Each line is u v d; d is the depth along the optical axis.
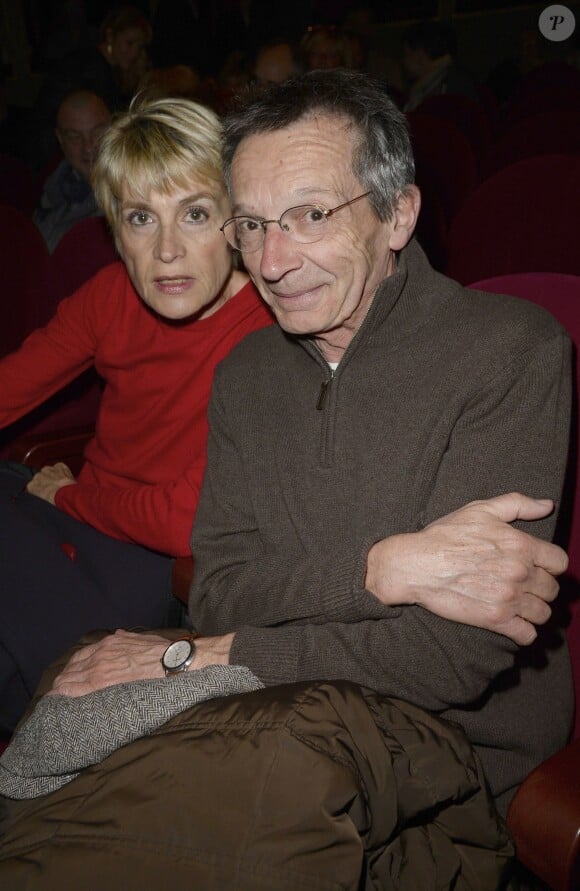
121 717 0.90
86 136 2.74
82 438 1.77
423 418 1.03
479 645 0.92
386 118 1.00
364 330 1.04
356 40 5.48
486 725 1.00
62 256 1.99
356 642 0.96
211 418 1.22
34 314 2.22
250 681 0.96
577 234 2.25
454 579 0.91
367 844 0.77
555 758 0.80
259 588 1.09
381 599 0.95
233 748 0.76
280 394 1.16
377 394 1.05
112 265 1.59
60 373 1.65
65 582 1.34
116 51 4.48
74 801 0.79
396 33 8.90
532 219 2.29
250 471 1.16
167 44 6.45
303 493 1.10
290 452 1.13
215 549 1.18
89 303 1.57
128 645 1.09
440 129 3.60
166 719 0.90
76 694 1.05
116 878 0.71
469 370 1.01
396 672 0.94
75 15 6.07
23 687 1.30
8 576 1.31
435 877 0.81
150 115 1.27
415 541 0.94
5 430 1.89
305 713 0.78
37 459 1.72
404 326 1.05
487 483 0.98
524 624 0.91
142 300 1.48
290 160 0.98
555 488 0.97
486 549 0.91
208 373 1.44
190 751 0.77
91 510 1.49
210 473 1.21
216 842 0.71
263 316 1.42
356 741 0.77
